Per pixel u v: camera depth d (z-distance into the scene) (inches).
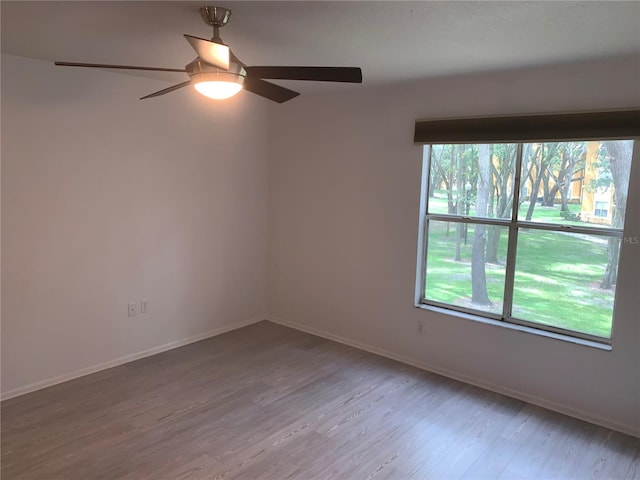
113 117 142.0
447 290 151.5
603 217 120.7
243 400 131.0
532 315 135.3
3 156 121.9
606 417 121.0
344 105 164.1
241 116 178.9
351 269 170.1
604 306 122.5
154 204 155.6
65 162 133.3
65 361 139.6
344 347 171.5
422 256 154.7
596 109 115.6
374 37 98.3
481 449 110.2
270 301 199.0
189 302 170.9
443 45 103.3
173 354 161.6
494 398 135.0
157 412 123.6
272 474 99.7
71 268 137.9
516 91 127.5
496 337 137.9
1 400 127.0
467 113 136.6
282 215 189.2
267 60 118.4
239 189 182.2
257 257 193.9
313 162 175.8
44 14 87.6
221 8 82.8
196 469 100.7
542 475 101.4
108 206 144.0
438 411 127.0
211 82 86.1
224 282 182.1
